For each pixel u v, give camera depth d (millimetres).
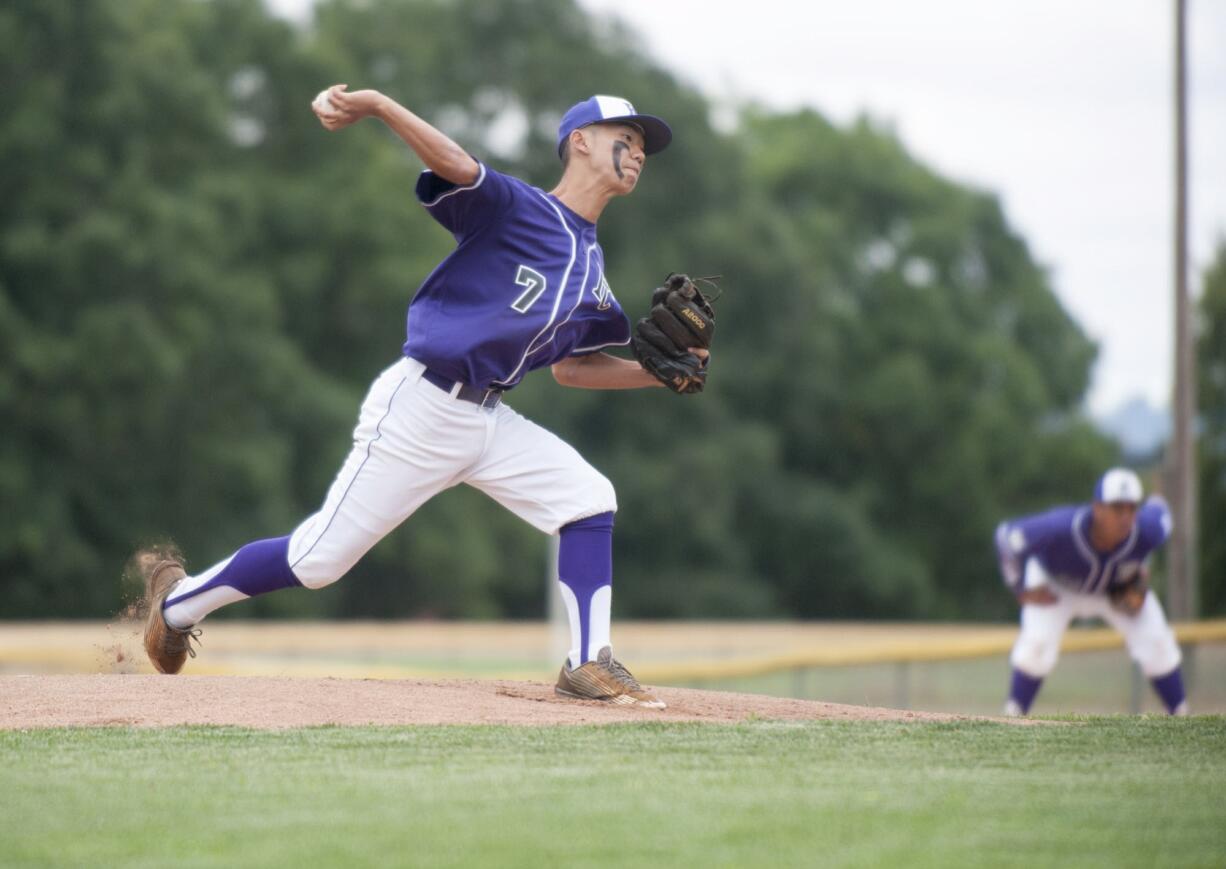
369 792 14891
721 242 167375
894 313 186875
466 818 13820
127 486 133625
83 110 130250
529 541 152875
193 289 131500
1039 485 183250
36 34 128875
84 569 130125
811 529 172625
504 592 159125
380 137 162500
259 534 136125
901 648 56438
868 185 196625
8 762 16359
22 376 126125
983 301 197875
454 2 176125
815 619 177875
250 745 17406
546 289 20750
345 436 142625
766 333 173500
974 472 179375
